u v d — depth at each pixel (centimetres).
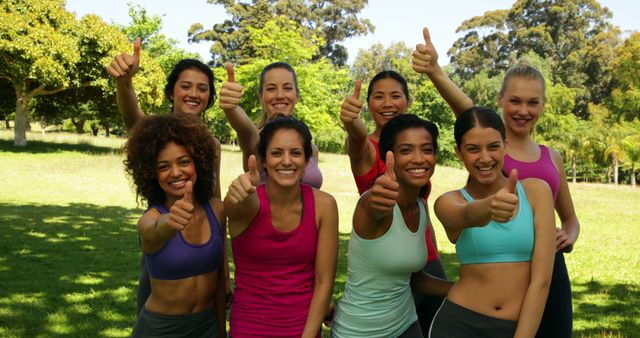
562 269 319
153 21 3628
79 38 2520
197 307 294
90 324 539
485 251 271
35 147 2695
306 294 300
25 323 532
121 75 348
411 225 297
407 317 305
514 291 268
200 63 395
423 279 335
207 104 401
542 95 335
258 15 4844
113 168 2180
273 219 292
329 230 301
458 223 273
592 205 1955
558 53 5516
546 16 5622
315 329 293
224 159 2442
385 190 251
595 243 1161
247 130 355
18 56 2397
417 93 4062
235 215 284
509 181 238
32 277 702
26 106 2692
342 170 2534
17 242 908
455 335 278
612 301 681
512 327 266
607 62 4944
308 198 299
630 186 2942
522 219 269
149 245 280
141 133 290
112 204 1427
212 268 298
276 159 287
